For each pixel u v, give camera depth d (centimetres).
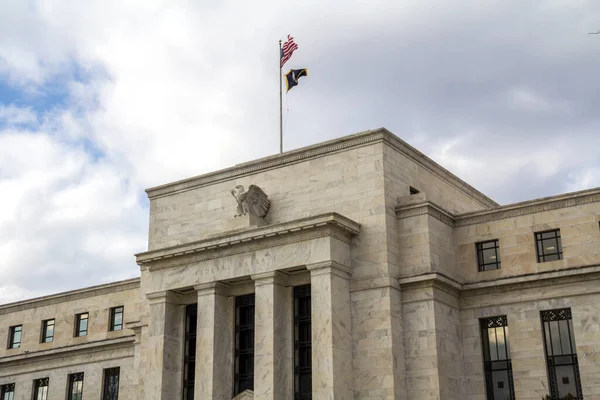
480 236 5081
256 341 4772
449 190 5731
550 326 4700
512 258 4931
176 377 5175
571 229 4788
